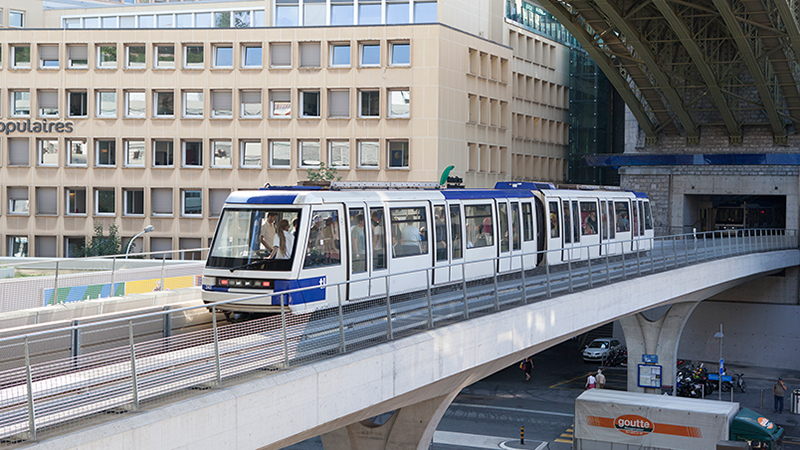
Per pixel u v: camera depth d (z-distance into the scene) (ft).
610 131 239.71
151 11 213.87
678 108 173.68
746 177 181.47
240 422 35.19
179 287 85.10
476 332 55.62
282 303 39.29
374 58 161.48
